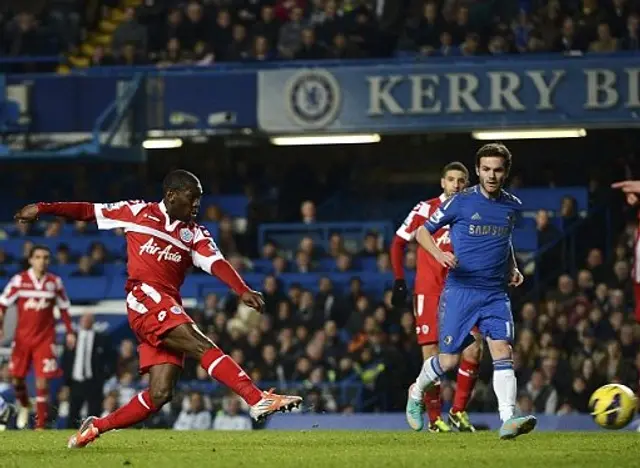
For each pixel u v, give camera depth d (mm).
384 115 56281
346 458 19078
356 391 46156
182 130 57906
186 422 45625
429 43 59906
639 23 57531
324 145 65312
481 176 23734
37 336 41938
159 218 21188
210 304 52062
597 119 54750
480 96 55531
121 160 58469
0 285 59594
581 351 45656
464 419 31000
